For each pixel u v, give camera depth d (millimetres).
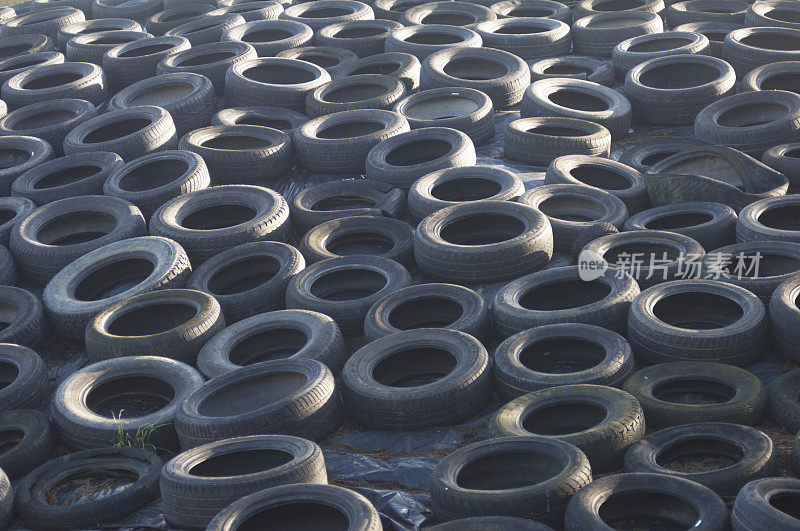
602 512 7574
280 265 13484
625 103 18312
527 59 22078
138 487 9336
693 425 8742
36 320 13047
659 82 19578
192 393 10312
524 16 25656
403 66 20297
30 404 11570
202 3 29156
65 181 17344
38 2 31875
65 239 15688
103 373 11312
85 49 23438
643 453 8445
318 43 23375
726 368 9883
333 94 19906
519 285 12000
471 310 11547
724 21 22562
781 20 22781
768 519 6758
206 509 8273
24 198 16250
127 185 16719
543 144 16359
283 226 14789
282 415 9656
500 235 13914
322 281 13117
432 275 13188
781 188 13992
